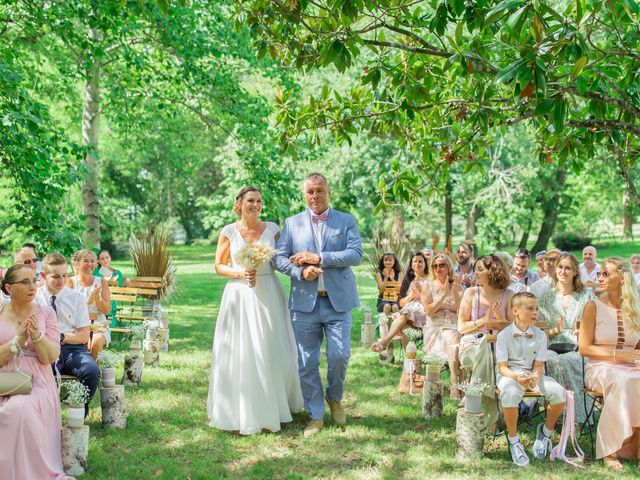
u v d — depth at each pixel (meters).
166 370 7.56
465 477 4.40
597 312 5.20
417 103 6.21
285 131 6.35
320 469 4.56
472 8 4.36
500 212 21.95
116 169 36.34
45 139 8.57
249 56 13.05
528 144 22.25
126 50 11.69
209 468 4.53
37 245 8.59
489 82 5.27
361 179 22.14
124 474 4.41
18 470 4.04
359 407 6.14
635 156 5.91
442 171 6.98
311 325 5.48
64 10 10.34
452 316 6.89
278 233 5.82
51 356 4.39
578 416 5.51
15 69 9.01
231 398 5.37
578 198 29.34
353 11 4.55
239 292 5.43
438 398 5.81
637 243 33.06
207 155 37.81
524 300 4.91
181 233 50.81
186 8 12.03
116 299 9.87
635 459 4.83
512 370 4.94
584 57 3.89
